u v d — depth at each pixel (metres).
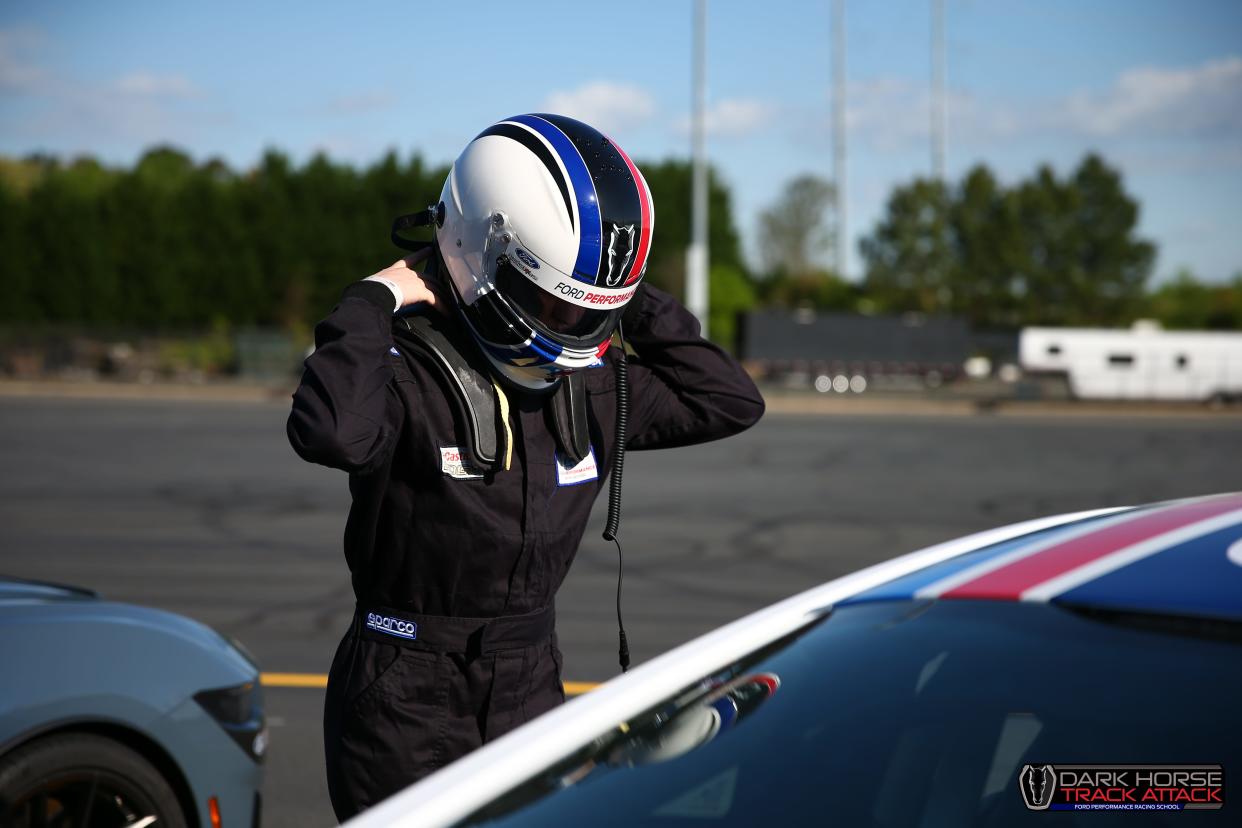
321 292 51.94
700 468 17.88
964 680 1.65
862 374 42.59
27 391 32.47
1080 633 1.63
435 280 2.49
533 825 1.58
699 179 34.31
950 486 16.14
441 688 2.40
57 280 48.16
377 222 52.41
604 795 1.64
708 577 9.36
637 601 8.36
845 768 1.61
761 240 89.75
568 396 2.51
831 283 69.12
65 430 21.72
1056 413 34.59
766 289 70.25
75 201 48.75
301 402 2.25
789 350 42.28
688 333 2.77
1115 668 1.57
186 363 39.28
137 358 39.44
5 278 47.81
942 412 33.84
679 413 2.75
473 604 2.41
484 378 2.42
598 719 1.76
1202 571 1.64
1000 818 1.55
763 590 8.84
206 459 17.61
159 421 23.92
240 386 35.16
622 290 2.46
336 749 2.44
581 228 2.37
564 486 2.49
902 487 15.91
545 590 2.49
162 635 3.22
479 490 2.39
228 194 51.38
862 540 11.42
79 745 2.97
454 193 2.48
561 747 1.71
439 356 2.38
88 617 3.12
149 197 49.75
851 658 1.75
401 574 2.40
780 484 15.99
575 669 6.47
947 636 1.72
